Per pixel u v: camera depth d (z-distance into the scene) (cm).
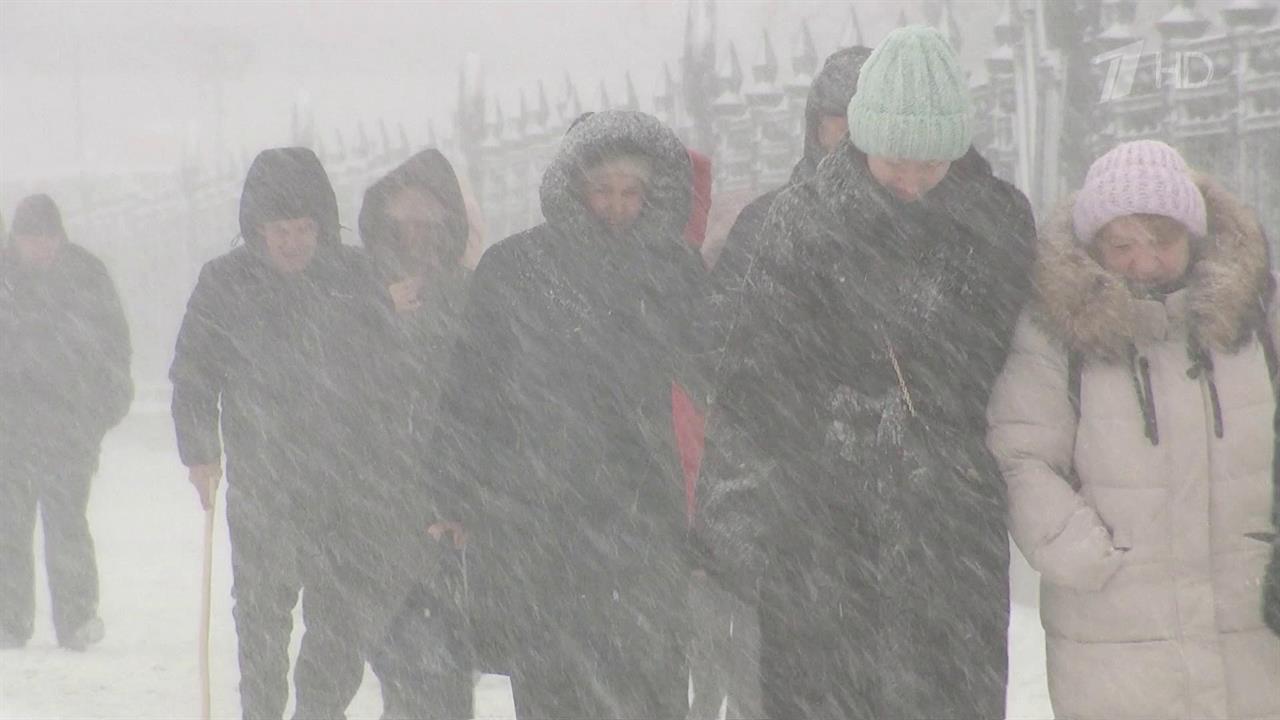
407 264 1457
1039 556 892
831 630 923
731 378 929
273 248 1425
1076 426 900
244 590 1435
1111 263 898
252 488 1430
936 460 909
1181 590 887
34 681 1731
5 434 1923
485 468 1128
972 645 917
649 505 1125
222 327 1430
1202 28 2077
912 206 916
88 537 1930
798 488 921
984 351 909
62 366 1925
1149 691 885
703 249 1384
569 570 1124
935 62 902
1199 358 883
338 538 1431
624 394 1121
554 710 1130
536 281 1122
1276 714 898
